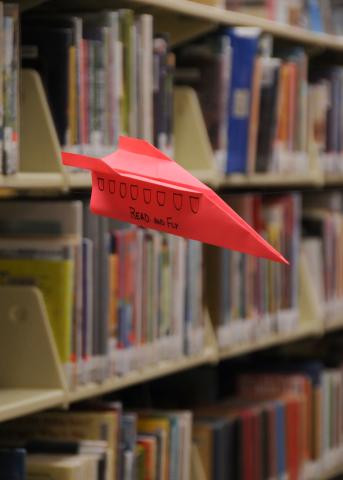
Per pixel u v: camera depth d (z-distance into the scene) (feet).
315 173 12.28
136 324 8.99
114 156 4.05
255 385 12.23
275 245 11.69
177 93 10.11
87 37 8.40
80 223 8.18
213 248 10.48
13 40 7.42
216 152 10.14
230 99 10.31
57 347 8.11
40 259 8.13
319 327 12.67
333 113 12.84
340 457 13.47
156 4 8.77
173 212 3.83
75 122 8.13
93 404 8.75
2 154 7.30
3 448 8.10
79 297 8.22
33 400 7.66
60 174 7.88
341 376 13.47
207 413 10.98
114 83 8.53
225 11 9.91
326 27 13.55
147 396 10.94
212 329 10.44
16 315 8.08
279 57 11.91
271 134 10.97
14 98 7.43
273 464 11.51
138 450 8.96
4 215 8.23
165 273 9.43
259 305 11.33
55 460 7.86
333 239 13.19
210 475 10.36
